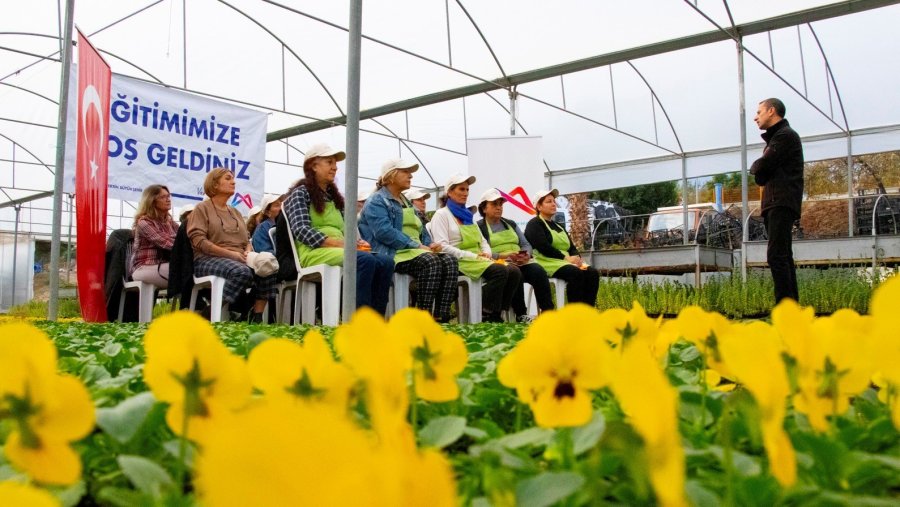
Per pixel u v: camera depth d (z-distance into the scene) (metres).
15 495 0.30
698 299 8.80
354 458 0.24
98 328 4.17
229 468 0.23
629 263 10.70
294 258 6.51
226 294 6.49
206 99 9.90
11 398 0.52
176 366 0.63
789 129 6.67
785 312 0.76
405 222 7.22
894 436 0.98
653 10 11.37
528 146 11.45
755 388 0.46
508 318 7.64
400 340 0.81
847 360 0.80
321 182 6.61
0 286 23.45
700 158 15.18
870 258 9.40
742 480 0.64
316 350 0.71
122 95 9.17
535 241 8.27
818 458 0.74
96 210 6.36
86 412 0.54
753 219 12.31
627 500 0.67
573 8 11.51
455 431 0.85
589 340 0.68
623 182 16.23
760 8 11.00
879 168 13.79
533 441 0.84
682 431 1.00
